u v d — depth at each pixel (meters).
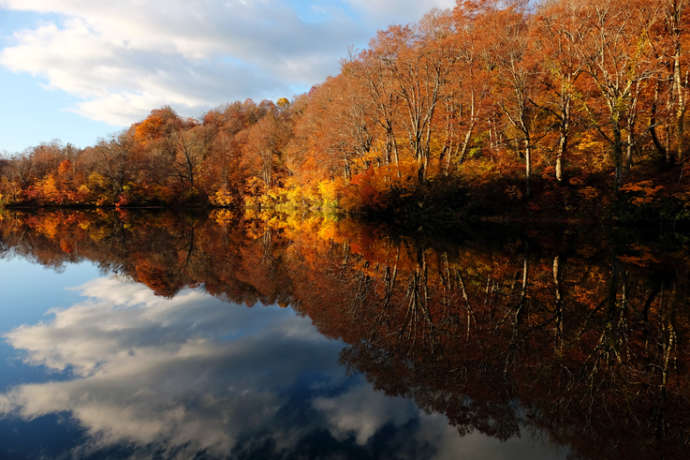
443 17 23.69
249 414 3.15
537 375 3.81
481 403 3.33
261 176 55.19
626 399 3.35
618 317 5.57
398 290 7.48
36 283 8.64
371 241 15.84
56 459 2.54
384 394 3.49
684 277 8.12
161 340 5.04
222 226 25.59
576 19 18.94
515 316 5.72
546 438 2.79
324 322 5.65
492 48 22.55
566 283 7.72
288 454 2.62
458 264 10.04
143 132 73.50
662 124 16.48
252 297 7.25
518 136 23.36
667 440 2.76
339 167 39.78
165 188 52.06
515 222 21.02
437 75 23.64
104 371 4.04
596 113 20.03
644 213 15.89
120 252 13.32
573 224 19.02
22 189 54.41
